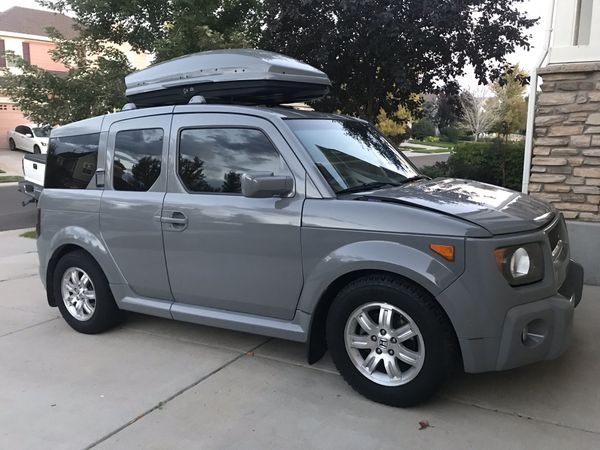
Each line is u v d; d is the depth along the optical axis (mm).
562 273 3643
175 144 4289
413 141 53625
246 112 4023
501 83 8367
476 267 3125
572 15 5949
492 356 3184
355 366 3561
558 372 3873
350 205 3514
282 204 3734
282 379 3910
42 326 5199
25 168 11789
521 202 3787
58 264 5000
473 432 3168
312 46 7859
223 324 4121
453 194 3764
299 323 3758
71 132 4980
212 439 3188
